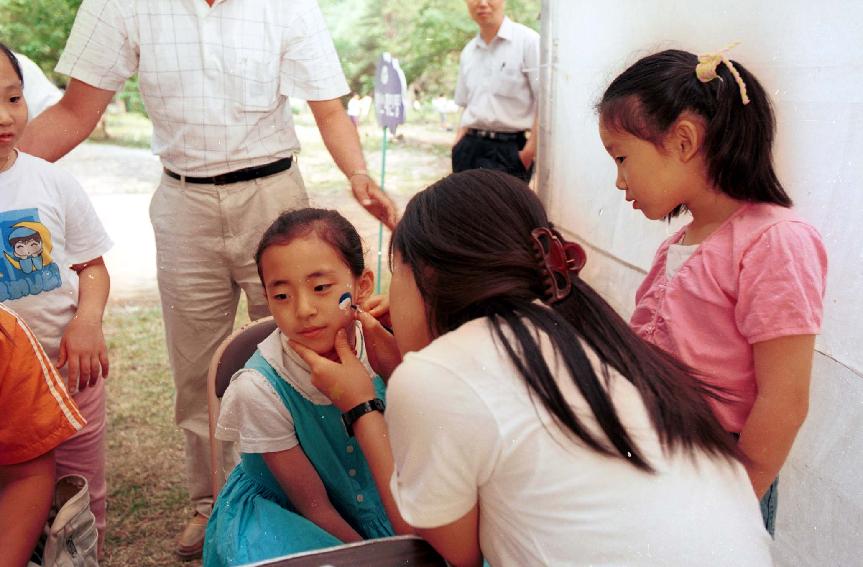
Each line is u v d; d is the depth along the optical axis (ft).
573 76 10.55
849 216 5.52
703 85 4.39
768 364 4.33
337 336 4.53
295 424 4.61
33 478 4.85
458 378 3.24
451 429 3.22
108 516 8.49
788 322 4.24
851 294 5.51
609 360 3.43
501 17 13.55
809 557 6.01
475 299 3.45
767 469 4.43
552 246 3.50
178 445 9.83
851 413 5.56
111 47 7.60
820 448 5.87
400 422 3.33
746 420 4.50
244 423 4.61
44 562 4.93
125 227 21.04
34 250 6.09
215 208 7.91
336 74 8.19
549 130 11.64
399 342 3.83
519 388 3.25
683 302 4.71
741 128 4.40
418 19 36.63
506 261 3.46
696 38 7.35
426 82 39.50
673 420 3.37
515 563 3.37
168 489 8.98
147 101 7.80
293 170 8.36
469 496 3.37
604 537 3.16
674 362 3.71
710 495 3.32
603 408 3.23
